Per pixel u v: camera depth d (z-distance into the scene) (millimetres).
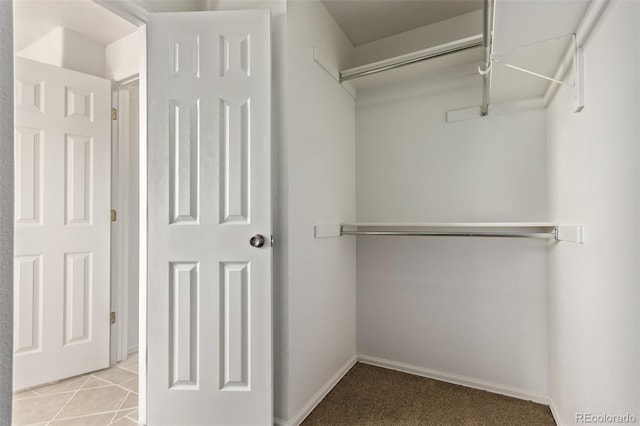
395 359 2285
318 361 1891
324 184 1991
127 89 2521
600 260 1043
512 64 1421
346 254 2289
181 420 1567
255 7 1709
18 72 2057
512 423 1646
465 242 2086
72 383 2107
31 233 2080
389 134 2326
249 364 1560
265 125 1570
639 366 796
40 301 2096
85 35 2334
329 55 2072
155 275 1592
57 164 2188
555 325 1674
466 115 2064
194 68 1596
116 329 2438
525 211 1915
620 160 896
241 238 1575
